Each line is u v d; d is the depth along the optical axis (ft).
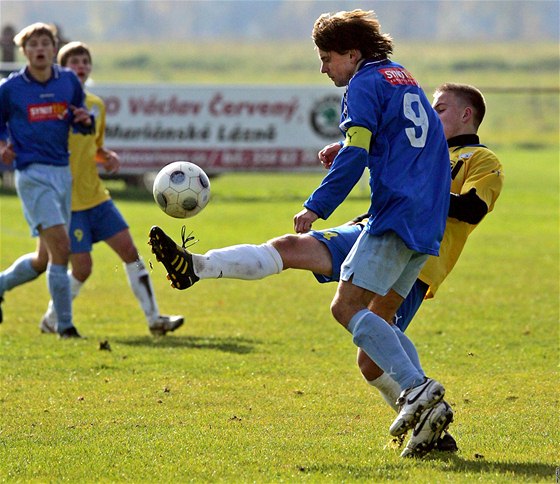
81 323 120.06
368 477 57.93
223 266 62.64
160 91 281.74
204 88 282.36
